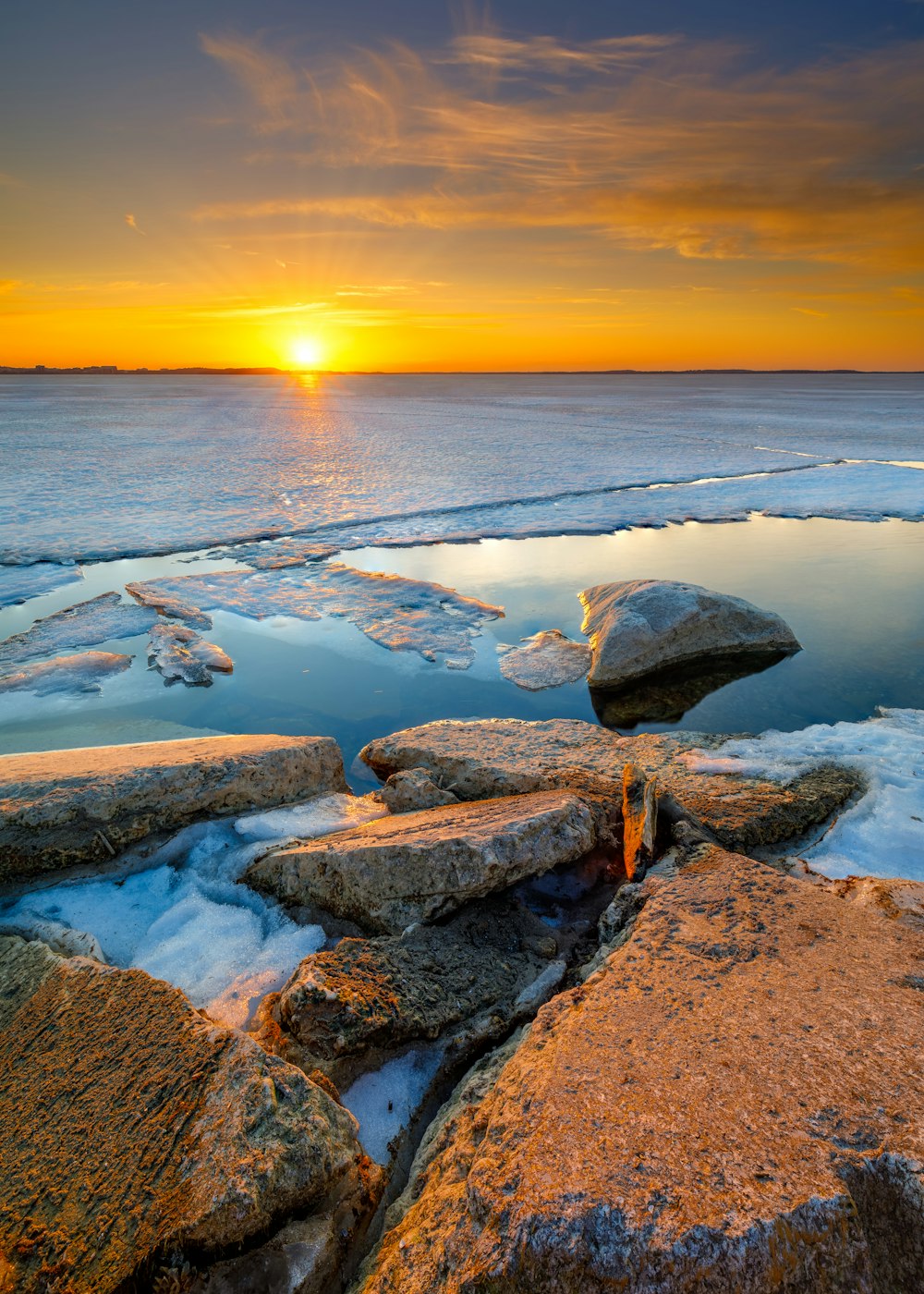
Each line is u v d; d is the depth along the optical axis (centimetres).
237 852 493
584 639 1050
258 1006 363
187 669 933
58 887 466
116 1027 313
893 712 770
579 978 363
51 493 2084
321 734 780
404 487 2241
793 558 1475
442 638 1052
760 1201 199
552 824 437
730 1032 269
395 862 416
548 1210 202
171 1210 238
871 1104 230
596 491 2198
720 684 900
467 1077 318
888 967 308
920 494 2102
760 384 16212
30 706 843
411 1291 208
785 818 502
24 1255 231
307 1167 250
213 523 1748
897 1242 196
